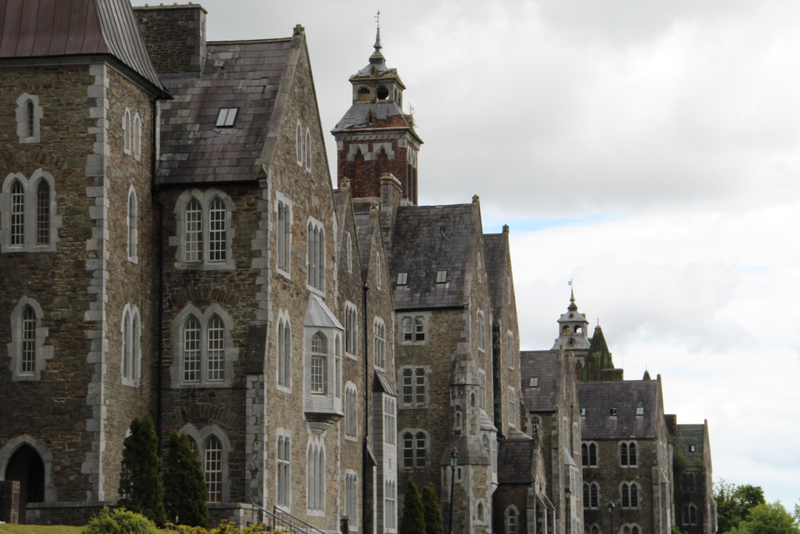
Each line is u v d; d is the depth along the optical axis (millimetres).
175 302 54156
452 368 90688
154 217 54656
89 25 50719
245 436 52781
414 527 75625
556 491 114062
